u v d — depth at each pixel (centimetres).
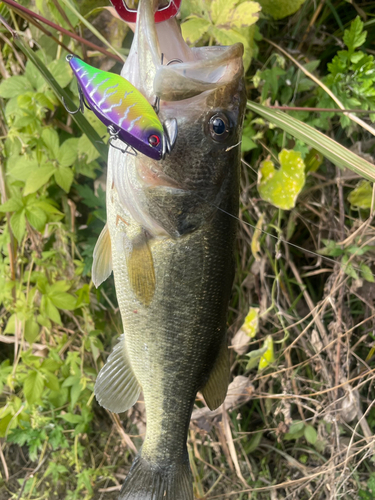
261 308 68
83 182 65
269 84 59
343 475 65
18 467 75
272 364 68
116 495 71
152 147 31
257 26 59
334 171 66
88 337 65
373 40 66
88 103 31
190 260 41
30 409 64
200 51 38
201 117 37
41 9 53
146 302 42
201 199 39
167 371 44
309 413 72
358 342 67
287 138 62
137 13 36
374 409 73
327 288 67
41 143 56
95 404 74
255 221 67
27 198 58
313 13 63
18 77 56
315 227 70
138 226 40
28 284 62
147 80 35
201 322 43
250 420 76
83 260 64
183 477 47
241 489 70
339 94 60
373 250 65
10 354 77
